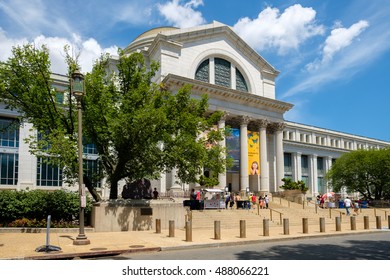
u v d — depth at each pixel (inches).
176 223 848.9
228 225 927.7
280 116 1903.3
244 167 1694.1
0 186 1376.7
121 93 856.3
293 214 1194.0
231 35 1895.9
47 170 1477.6
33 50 773.3
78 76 604.4
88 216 804.6
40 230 706.2
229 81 1881.2
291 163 2501.2
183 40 1727.4
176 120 810.8
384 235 798.5
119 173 808.9
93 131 789.2
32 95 773.9
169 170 868.6
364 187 2126.0
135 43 2085.4
